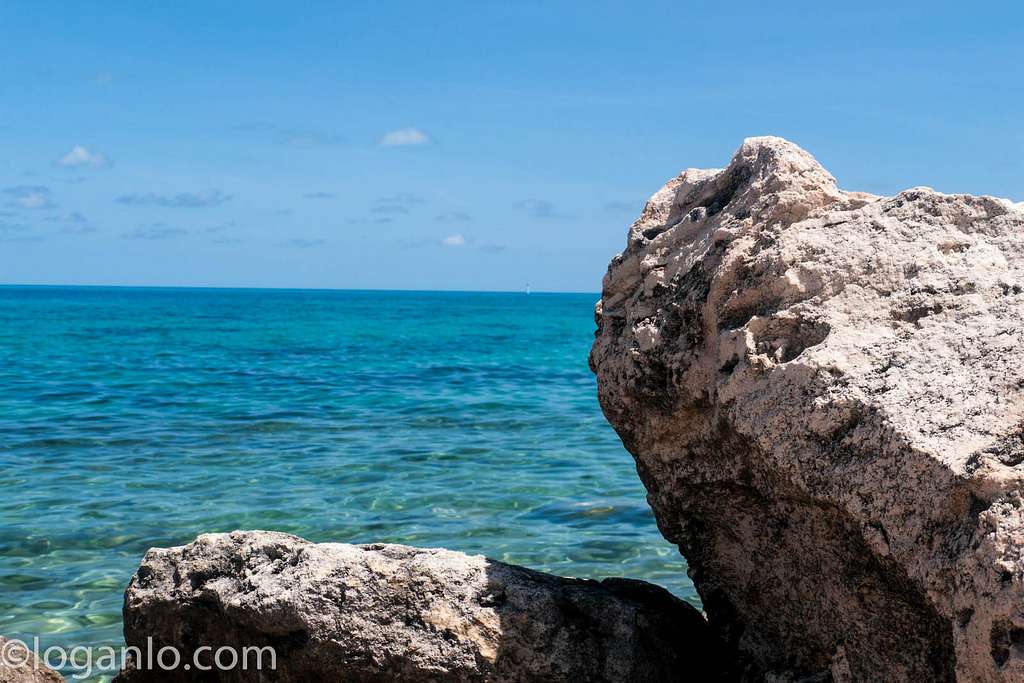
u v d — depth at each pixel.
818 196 4.02
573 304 123.94
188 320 53.47
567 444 12.60
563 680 3.96
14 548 7.38
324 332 43.00
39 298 118.44
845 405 3.33
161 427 13.55
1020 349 3.24
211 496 9.23
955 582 2.98
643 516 8.47
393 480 10.09
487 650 3.95
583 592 4.25
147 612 4.37
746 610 4.08
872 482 3.23
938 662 3.32
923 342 3.41
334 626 3.94
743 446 3.70
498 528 8.07
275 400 16.94
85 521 8.20
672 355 4.09
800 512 3.66
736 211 4.20
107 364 23.80
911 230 3.76
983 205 3.78
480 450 12.05
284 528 8.06
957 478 3.04
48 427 13.34
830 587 3.62
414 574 4.05
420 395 18.12
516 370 24.23
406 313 74.50
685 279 4.18
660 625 4.23
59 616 5.98
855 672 3.54
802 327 3.64
